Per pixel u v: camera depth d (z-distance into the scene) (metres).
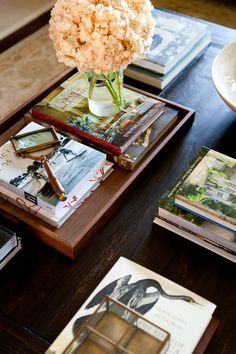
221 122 1.28
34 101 1.30
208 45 1.53
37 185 1.00
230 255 0.97
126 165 1.11
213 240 0.97
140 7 1.01
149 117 1.19
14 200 1.02
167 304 0.83
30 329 0.86
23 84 2.20
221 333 0.86
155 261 0.97
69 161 1.06
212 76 1.20
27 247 1.00
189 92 1.37
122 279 0.87
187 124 1.25
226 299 0.91
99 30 0.96
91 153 1.08
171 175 1.14
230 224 0.93
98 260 0.97
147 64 1.36
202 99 1.34
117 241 1.00
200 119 1.29
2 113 2.04
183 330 0.80
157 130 1.19
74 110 1.20
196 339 0.79
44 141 1.09
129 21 0.97
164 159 1.18
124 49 1.00
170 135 1.20
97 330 0.76
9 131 1.25
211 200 0.96
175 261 0.97
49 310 0.89
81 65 1.00
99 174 1.08
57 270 0.95
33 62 2.32
